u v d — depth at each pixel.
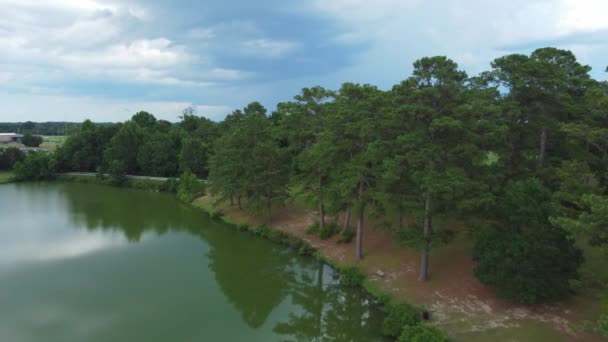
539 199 24.12
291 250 41.12
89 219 55.62
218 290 32.12
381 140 28.66
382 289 29.28
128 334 25.20
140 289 32.12
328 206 36.06
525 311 23.70
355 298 29.52
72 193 77.25
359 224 34.75
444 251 32.38
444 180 24.23
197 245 43.81
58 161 99.19
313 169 40.94
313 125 42.62
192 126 122.00
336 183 35.00
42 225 52.16
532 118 30.69
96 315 27.70
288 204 54.28
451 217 27.03
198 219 55.72
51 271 36.00
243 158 51.72
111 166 87.75
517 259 23.09
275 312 28.53
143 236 47.53
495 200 25.72
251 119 53.53
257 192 48.34
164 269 36.62
